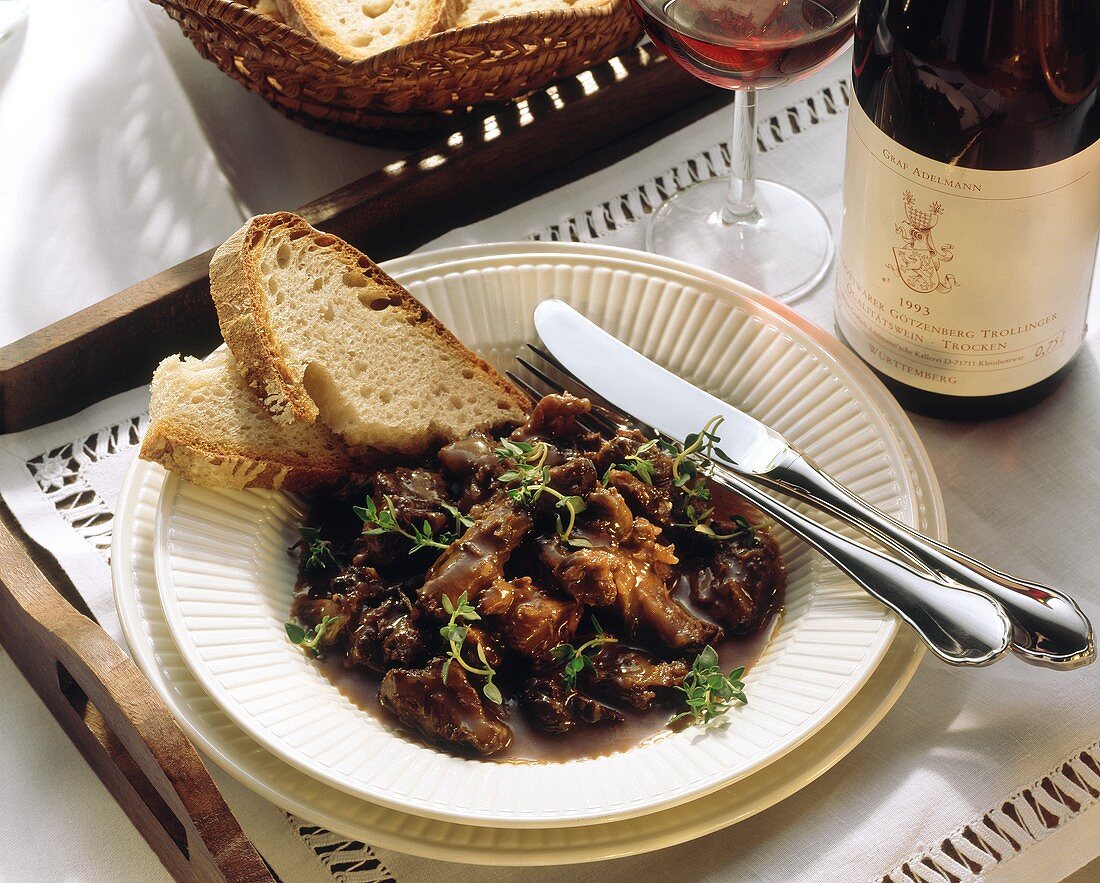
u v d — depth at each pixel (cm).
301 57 59
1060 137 48
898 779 48
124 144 67
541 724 48
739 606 50
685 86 66
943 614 47
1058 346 53
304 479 54
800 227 62
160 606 51
